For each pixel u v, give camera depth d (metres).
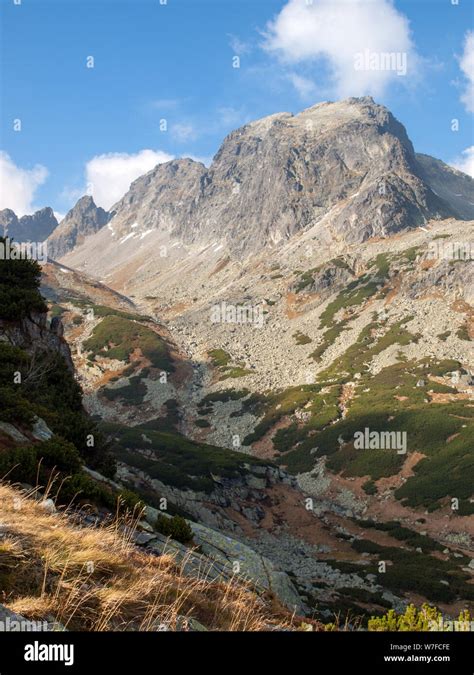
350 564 68.88
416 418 110.88
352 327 183.38
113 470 28.59
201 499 85.75
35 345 36.38
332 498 97.00
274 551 75.75
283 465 113.31
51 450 16.78
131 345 190.62
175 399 160.00
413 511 85.75
